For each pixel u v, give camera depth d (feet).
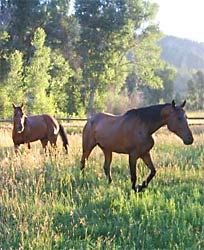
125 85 224.94
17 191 28.99
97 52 169.58
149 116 31.71
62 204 26.96
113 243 21.59
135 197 28.04
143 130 31.73
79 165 37.47
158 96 240.12
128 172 36.81
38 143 55.93
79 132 80.38
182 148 48.91
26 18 154.92
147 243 21.68
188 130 30.83
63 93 153.38
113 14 168.55
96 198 28.07
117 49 173.68
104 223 24.21
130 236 22.39
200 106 246.88
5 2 153.58
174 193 29.84
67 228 23.67
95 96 172.35
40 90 131.34
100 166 37.42
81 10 169.99
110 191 29.58
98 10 171.42
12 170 33.45
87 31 168.35
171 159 40.73
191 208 25.45
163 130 80.18
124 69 179.32
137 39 179.63
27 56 153.48
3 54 137.59
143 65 182.09
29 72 131.64
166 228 23.49
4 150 46.39
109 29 168.45
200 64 548.31
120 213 25.49
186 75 378.94
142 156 32.01
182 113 31.12
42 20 158.61
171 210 25.34
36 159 37.24
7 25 152.76
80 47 169.48
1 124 93.40
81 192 30.19
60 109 151.53
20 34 154.81
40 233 22.06
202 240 21.25
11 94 126.31
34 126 45.98
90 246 21.06
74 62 174.91
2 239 21.83
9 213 24.75
